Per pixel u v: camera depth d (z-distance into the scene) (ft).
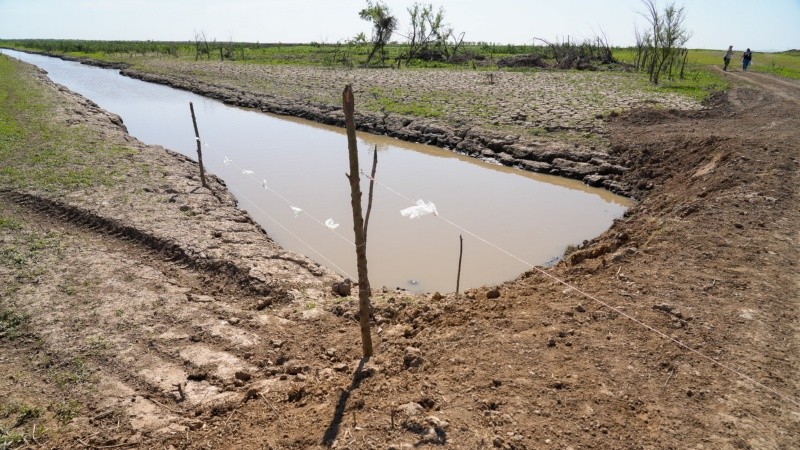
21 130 54.75
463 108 76.79
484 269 31.48
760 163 38.45
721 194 34.17
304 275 27.07
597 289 22.26
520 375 16.44
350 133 15.53
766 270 23.29
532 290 23.16
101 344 20.38
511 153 56.75
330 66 157.58
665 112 66.59
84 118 65.92
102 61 193.16
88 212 33.35
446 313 21.84
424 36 172.55
